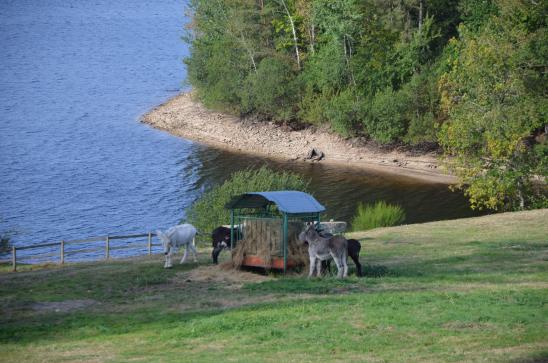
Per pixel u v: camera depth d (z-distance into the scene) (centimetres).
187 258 3234
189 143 8775
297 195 2758
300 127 8938
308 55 9219
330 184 6919
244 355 1616
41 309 2292
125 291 2538
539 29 5138
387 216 4506
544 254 2927
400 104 7712
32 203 6316
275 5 9650
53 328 2016
